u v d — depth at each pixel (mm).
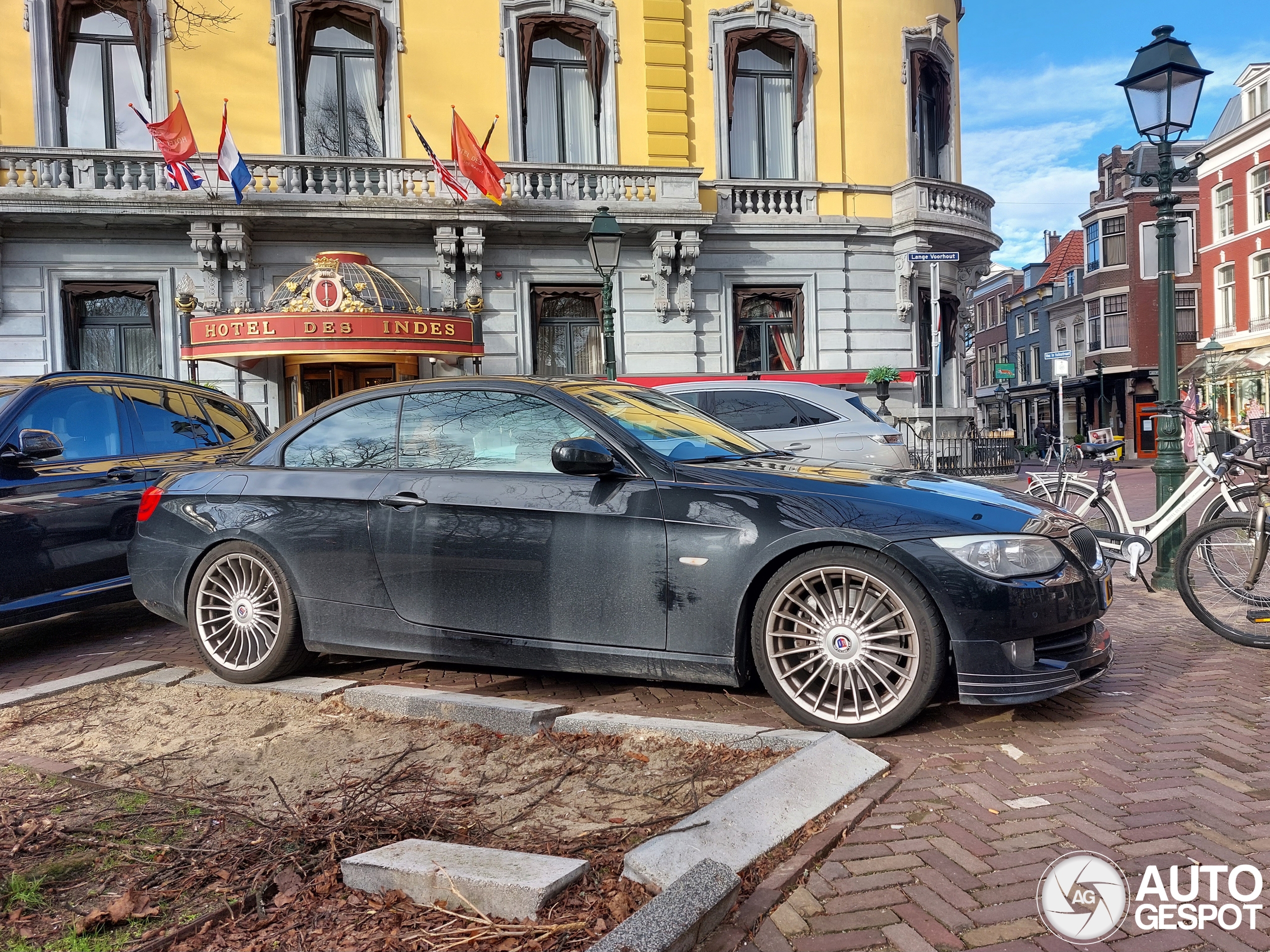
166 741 3668
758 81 17719
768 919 2242
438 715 3824
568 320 16828
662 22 16859
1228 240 32062
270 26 15555
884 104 17922
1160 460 7207
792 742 3248
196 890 2424
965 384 19391
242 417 7090
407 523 4117
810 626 3564
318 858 2596
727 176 17328
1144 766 3213
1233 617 5184
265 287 15461
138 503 5816
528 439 4102
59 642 5898
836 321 17484
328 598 4270
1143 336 38312
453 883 2285
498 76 16328
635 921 2014
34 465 5344
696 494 3693
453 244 15633
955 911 2254
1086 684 4316
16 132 14867
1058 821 2760
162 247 15172
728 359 17094
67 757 3502
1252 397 30016
